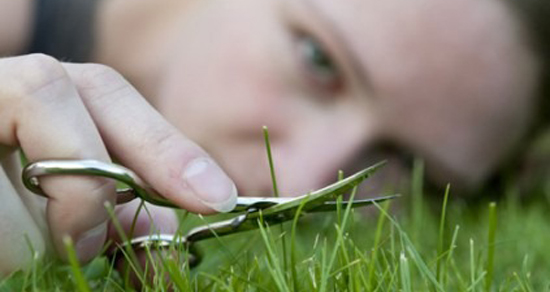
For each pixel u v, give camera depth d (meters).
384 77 0.60
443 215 0.34
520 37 0.64
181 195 0.31
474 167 0.65
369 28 0.60
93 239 0.32
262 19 0.62
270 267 0.31
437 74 0.61
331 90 0.61
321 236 0.47
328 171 0.60
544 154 0.71
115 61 0.64
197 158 0.31
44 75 0.31
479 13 0.62
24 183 0.31
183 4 0.65
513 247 0.45
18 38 0.58
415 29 0.60
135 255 0.33
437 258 0.34
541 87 0.66
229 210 0.31
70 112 0.31
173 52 0.64
